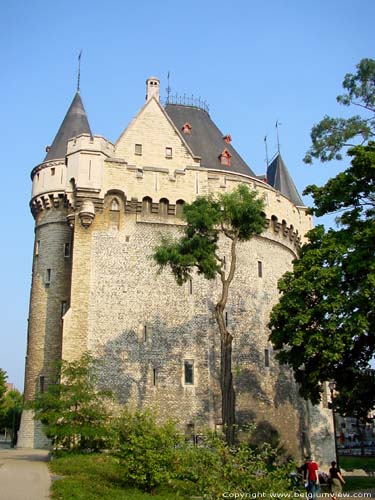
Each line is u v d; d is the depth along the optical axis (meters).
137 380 33.72
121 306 34.88
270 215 41.12
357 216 26.36
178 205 37.75
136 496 17.38
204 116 47.62
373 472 35.84
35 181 42.00
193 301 36.09
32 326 39.28
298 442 38.22
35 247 41.19
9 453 33.34
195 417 33.69
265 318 38.75
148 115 40.72
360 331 23.23
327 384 42.12
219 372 35.22
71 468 22.45
